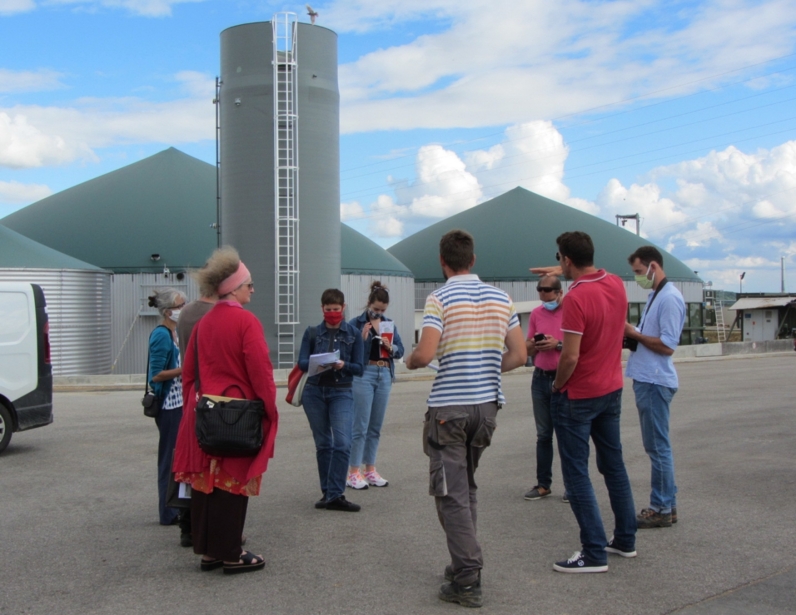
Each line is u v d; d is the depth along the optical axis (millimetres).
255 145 24828
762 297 41531
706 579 4754
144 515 6465
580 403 4922
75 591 4645
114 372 30109
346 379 6688
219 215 27266
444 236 4848
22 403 9469
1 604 4434
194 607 4375
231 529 4898
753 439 9906
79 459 8930
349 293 33594
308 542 5629
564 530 5914
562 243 5117
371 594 4566
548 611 4273
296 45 25062
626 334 5980
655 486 5898
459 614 4242
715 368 24297
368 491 7281
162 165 38344
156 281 30469
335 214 26078
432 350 4469
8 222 37906
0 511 6582
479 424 4547
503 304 4703
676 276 44625
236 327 4883
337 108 26281
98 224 33219
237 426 4738
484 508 6594
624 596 4488
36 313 9695
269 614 4258
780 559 5121
